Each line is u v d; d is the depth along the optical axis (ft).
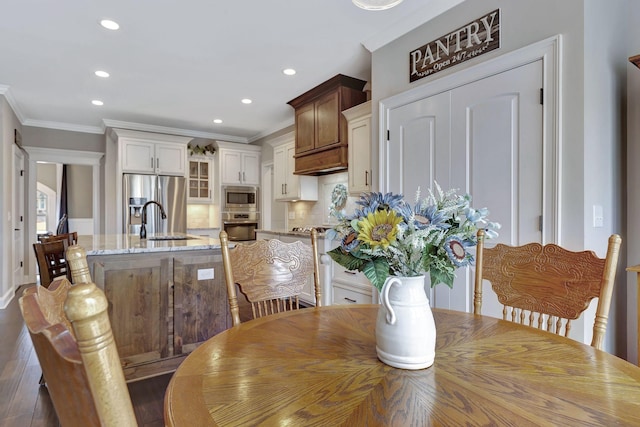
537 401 2.40
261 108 15.69
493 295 7.14
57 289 2.12
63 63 11.01
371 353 3.24
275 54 10.49
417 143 8.71
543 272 4.45
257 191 20.90
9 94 13.53
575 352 3.29
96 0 7.79
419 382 2.67
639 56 6.21
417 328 2.89
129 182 16.97
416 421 2.15
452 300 7.88
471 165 7.55
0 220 13.10
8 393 7.04
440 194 3.36
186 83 12.74
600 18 6.40
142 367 7.87
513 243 6.83
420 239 2.87
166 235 13.47
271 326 4.04
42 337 1.33
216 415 2.21
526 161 6.67
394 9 8.29
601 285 3.93
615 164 6.68
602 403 2.38
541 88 6.47
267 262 5.18
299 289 5.35
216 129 19.69
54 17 8.43
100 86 12.96
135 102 14.82
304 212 17.44
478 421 2.15
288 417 2.19
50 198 27.37
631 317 6.97
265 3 7.95
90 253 7.31
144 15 8.38
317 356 3.17
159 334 8.08
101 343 1.29
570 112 6.15
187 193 18.84
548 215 6.36
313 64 11.21
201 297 8.60
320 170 13.98
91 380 1.27
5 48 10.00
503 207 7.00
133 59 10.75
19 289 16.01
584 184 6.00
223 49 10.15
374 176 9.95
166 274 8.20
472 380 2.71
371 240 2.89
